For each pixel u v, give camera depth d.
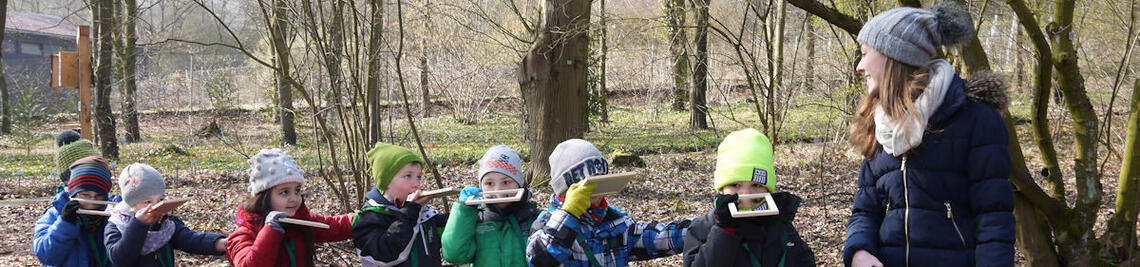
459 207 2.74
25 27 30.83
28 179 12.34
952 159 2.05
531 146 9.60
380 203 2.90
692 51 8.39
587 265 2.45
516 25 18.81
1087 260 3.27
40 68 30.39
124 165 14.67
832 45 11.04
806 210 8.27
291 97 17.61
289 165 2.88
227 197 10.17
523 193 2.69
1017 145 3.05
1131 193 3.43
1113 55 10.53
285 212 2.77
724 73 11.62
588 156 2.65
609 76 25.48
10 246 6.95
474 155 15.23
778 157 12.45
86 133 7.35
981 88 2.05
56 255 2.95
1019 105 18.77
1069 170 10.80
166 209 2.81
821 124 14.40
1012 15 10.19
